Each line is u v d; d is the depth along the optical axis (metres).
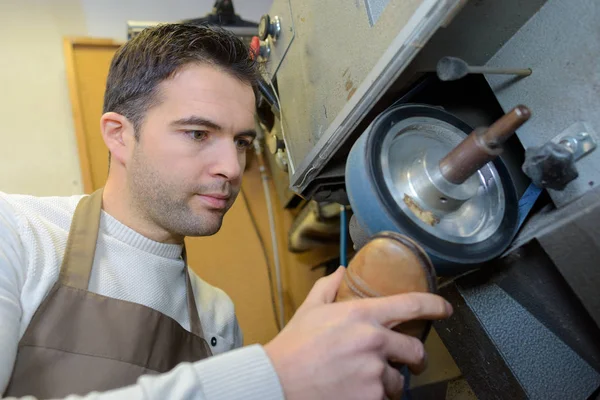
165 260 0.87
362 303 0.47
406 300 0.47
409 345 0.48
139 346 0.70
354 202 0.56
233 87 0.81
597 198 0.47
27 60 1.36
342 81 0.72
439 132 0.63
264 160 1.49
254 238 1.43
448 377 1.14
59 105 1.36
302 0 0.84
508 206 0.59
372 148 0.55
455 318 0.66
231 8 1.33
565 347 0.59
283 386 0.43
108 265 0.78
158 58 0.78
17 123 1.31
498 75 0.59
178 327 0.80
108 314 0.70
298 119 0.91
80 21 1.43
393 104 0.67
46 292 0.68
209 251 1.38
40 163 1.30
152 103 0.78
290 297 1.41
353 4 0.67
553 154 0.49
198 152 0.77
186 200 0.79
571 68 0.50
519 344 0.60
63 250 0.74
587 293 0.47
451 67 0.51
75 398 0.44
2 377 0.53
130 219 0.84
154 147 0.77
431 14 0.50
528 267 0.57
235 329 1.08
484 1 0.49
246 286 1.39
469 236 0.56
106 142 0.84
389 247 0.48
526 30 0.54
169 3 1.52
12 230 0.69
